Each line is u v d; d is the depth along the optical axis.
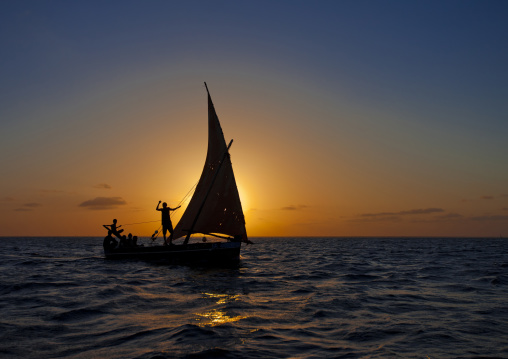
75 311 12.12
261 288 17.73
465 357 7.98
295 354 8.07
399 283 19.73
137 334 9.48
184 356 7.79
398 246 91.38
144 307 12.99
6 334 9.43
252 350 8.26
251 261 36.19
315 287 18.16
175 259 29.38
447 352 8.31
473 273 24.11
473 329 10.27
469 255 47.19
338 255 48.53
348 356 7.98
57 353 8.05
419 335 9.65
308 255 48.50
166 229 30.08
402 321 11.19
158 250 30.27
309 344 8.82
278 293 16.28
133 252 31.97
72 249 66.62
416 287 18.23
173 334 9.41
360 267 29.47
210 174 30.03
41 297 14.76
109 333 9.60
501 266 29.38
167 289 17.19
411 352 8.30
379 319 11.45
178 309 12.68
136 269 26.30
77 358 7.72
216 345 8.53
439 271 25.73
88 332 9.70
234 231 28.70
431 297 15.38
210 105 29.94
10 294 15.54
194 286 18.22
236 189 28.31
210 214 29.39
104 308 12.70
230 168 28.53
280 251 61.81
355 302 14.17
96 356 7.84
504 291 16.89
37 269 26.47
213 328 10.02
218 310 12.52
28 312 12.02
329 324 10.80
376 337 9.47
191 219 30.53
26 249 65.00
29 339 9.05
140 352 8.06
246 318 11.36
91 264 30.28
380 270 26.92
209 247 27.77
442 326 10.59
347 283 19.78
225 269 26.94
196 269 26.59
